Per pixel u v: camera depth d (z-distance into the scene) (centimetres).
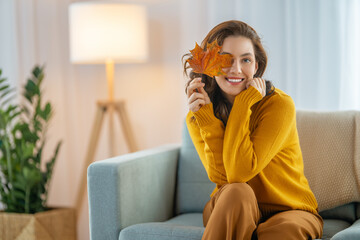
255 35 153
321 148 184
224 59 141
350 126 183
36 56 305
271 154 145
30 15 301
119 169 165
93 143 275
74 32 259
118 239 165
